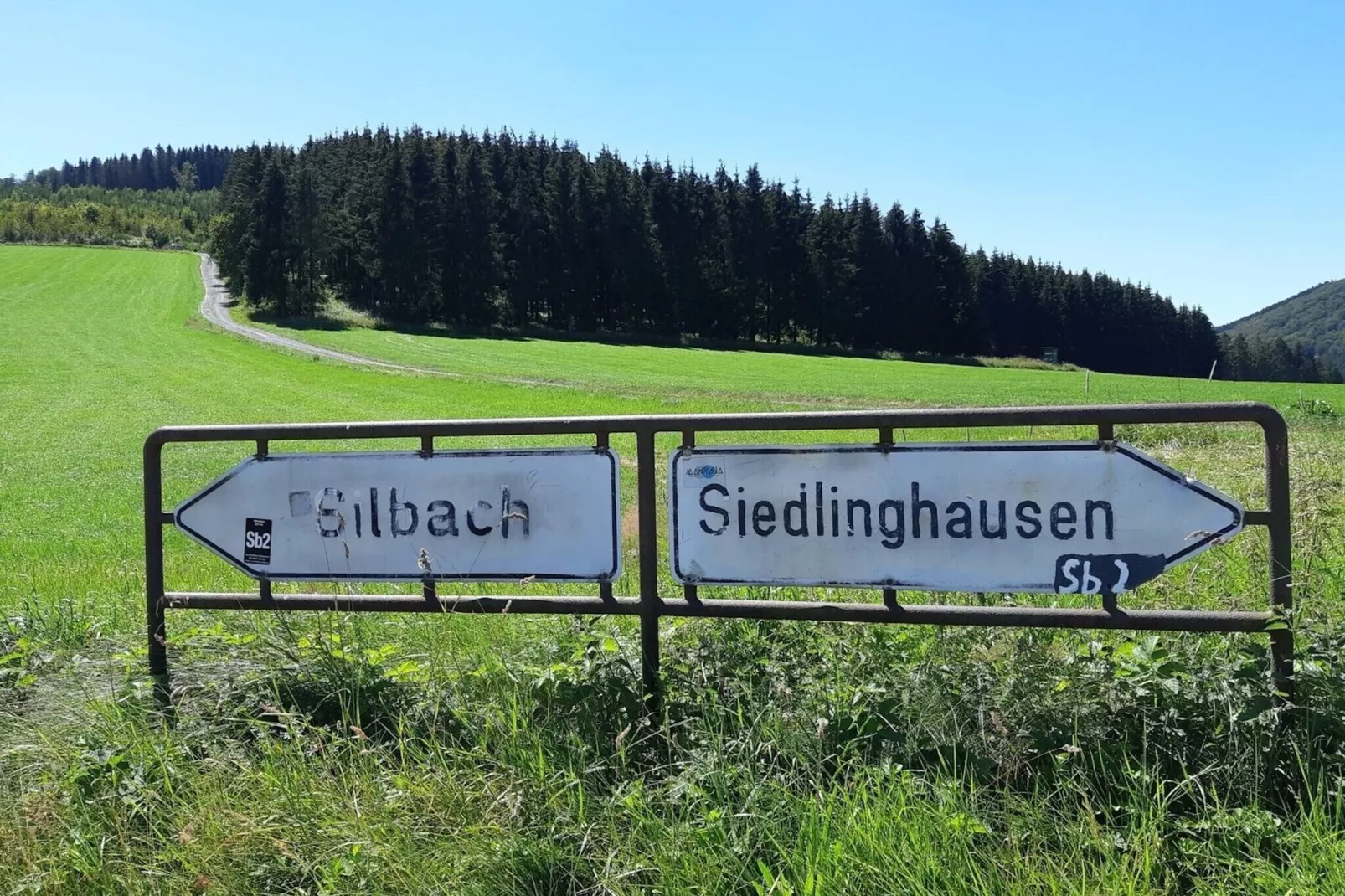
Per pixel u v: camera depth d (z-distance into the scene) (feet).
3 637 15.23
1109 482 9.70
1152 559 9.61
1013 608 9.90
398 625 14.23
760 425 10.50
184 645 12.64
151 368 190.90
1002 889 7.50
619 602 11.01
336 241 350.43
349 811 9.00
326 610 11.87
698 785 8.92
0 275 386.93
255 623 13.66
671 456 10.84
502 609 11.34
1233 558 14.80
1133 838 7.86
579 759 9.63
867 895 7.53
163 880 8.69
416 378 176.86
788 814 8.52
